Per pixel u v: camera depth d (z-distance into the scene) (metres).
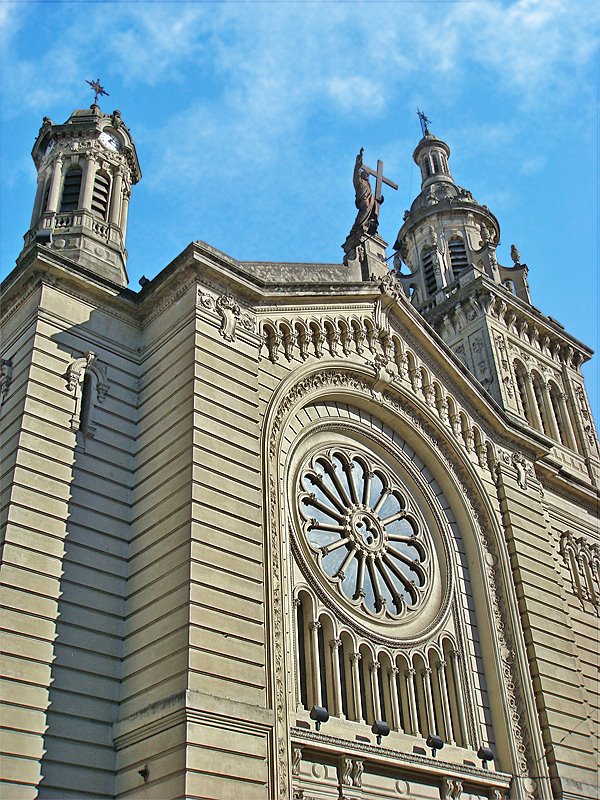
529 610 32.84
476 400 36.94
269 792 20.86
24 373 25.84
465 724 29.11
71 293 28.11
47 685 21.56
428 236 53.50
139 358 28.48
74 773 20.94
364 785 24.53
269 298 29.78
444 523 33.16
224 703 20.89
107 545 24.50
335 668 26.16
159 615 22.47
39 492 23.98
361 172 38.81
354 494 30.75
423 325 36.00
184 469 24.14
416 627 29.83
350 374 32.47
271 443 27.39
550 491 40.81
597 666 37.16
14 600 22.05
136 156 37.38
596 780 30.67
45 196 34.19
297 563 27.09
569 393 48.59
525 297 50.81
